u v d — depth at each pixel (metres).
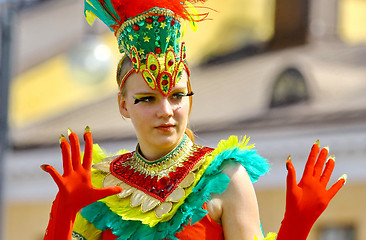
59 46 29.06
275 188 21.19
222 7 27.52
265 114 22.80
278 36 26.45
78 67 20.19
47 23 29.97
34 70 28.31
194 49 27.30
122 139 22.97
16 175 24.09
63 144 5.70
